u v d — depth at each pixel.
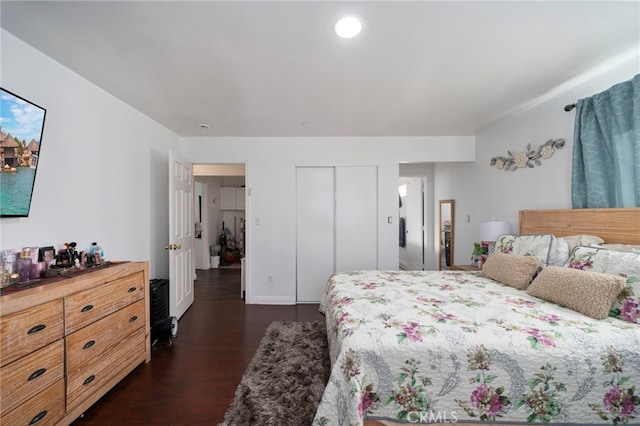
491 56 1.72
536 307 1.57
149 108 2.57
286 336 2.55
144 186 2.73
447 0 1.24
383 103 2.48
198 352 2.28
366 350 1.22
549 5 1.27
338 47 1.61
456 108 2.62
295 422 1.49
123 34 1.48
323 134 3.51
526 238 2.28
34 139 1.53
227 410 1.60
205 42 1.55
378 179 3.63
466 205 3.95
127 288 1.87
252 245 3.61
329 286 2.35
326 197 3.70
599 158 1.95
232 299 3.78
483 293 1.87
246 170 3.60
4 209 1.41
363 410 1.19
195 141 3.58
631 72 1.77
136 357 1.96
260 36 1.50
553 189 2.40
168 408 1.62
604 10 1.31
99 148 2.13
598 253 1.64
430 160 3.63
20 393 1.19
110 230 2.25
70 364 1.42
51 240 1.72
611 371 1.15
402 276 2.44
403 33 1.48
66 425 1.40
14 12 1.29
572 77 2.02
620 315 1.38
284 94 2.27
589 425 1.15
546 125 2.45
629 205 1.75
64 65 1.80
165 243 3.13
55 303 1.35
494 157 3.19
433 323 1.39
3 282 1.35
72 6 1.26
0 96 1.36
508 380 1.18
